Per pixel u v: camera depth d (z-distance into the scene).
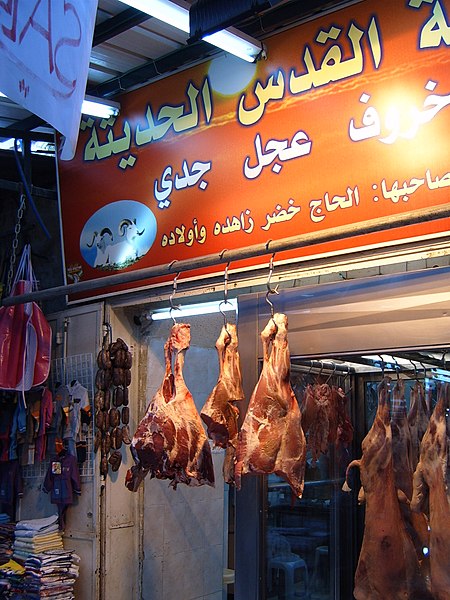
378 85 3.49
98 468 4.45
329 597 3.85
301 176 3.72
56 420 4.62
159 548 4.73
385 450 3.24
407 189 3.39
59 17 2.36
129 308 4.69
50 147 5.53
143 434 3.29
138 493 4.65
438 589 2.99
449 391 3.10
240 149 3.96
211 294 4.29
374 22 3.50
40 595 4.20
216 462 5.20
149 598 4.63
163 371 4.84
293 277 3.80
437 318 3.23
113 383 4.50
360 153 3.54
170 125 4.28
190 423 3.30
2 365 4.49
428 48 3.35
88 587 4.39
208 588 5.04
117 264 4.48
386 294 3.37
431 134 3.33
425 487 3.08
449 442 3.05
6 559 4.51
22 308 4.63
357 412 3.99
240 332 3.76
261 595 3.55
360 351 3.41
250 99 3.93
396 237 3.42
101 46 4.15
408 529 3.32
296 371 3.82
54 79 2.36
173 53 4.20
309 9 3.67
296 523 3.76
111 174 4.54
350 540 3.96
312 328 3.55
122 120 4.51
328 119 3.64
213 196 4.07
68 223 4.74
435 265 3.60
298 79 3.75
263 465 3.04
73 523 4.52
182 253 4.20
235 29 3.70
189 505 4.95
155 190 4.34
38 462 4.81
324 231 3.02
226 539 5.48
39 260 5.51
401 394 3.40
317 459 3.73
